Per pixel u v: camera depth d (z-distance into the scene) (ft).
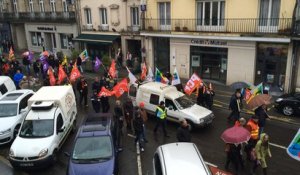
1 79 62.64
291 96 55.57
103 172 34.53
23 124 43.42
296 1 60.64
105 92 54.49
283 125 51.34
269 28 66.44
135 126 43.47
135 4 91.61
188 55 81.61
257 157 35.50
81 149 37.06
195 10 77.10
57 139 42.60
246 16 69.15
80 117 57.21
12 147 40.22
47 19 122.72
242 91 54.70
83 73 91.91
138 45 97.81
